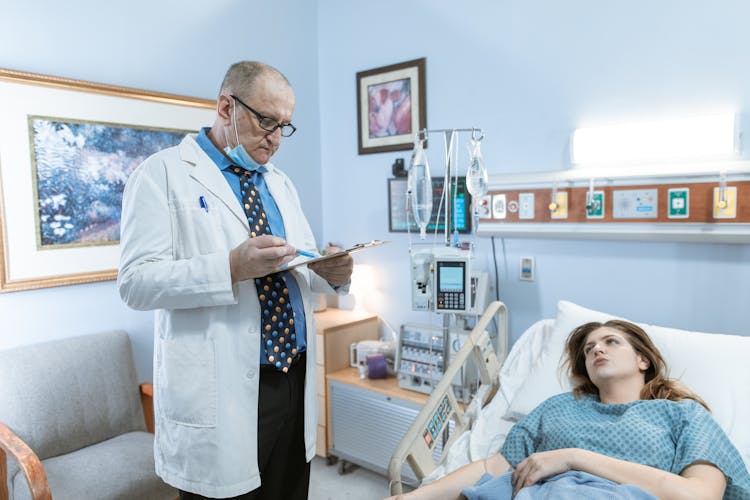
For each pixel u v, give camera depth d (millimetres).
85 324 2084
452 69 2408
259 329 1332
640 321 2004
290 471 1526
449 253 1697
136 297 1231
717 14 1762
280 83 1304
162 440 1356
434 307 1715
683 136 1809
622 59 1957
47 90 1928
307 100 2938
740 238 1736
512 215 2234
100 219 2094
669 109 1875
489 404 1796
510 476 1269
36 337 1960
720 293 1838
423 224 1775
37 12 1921
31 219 1913
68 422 1855
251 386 1330
